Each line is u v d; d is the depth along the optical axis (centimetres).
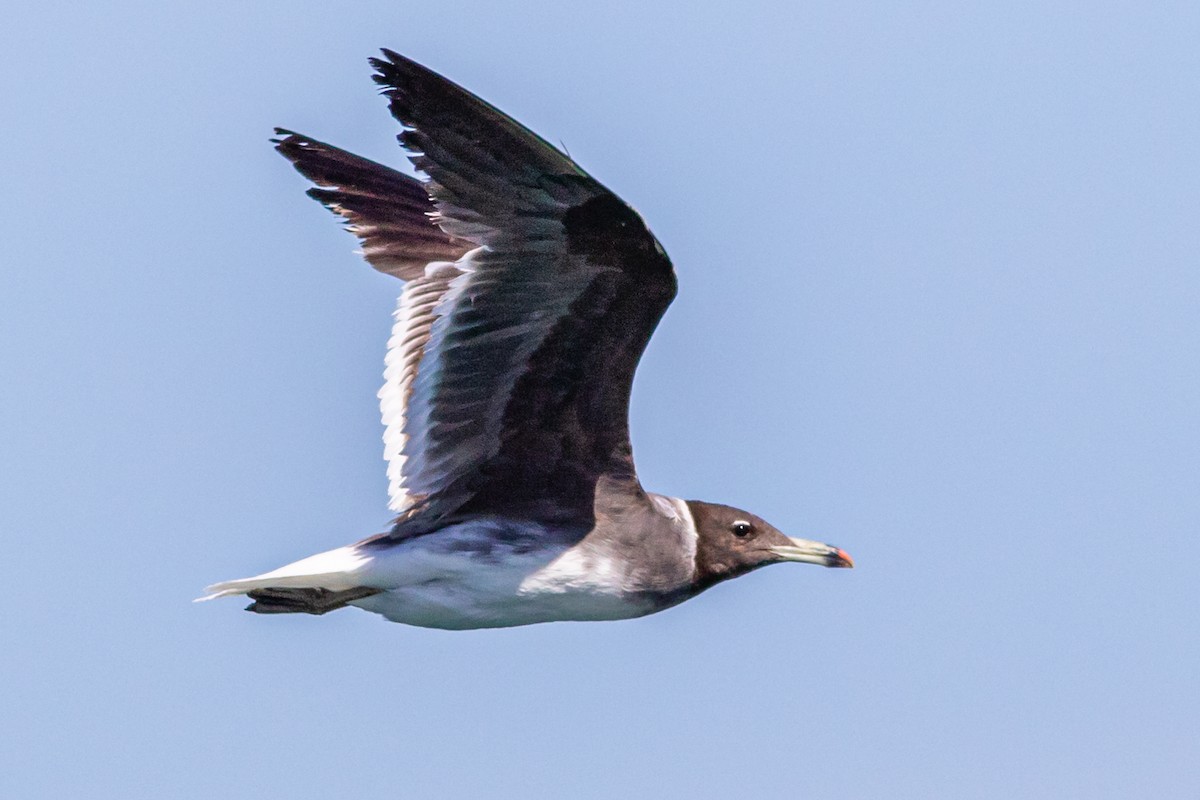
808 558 1537
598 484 1445
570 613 1452
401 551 1413
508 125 1243
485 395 1381
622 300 1341
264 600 1428
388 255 1596
